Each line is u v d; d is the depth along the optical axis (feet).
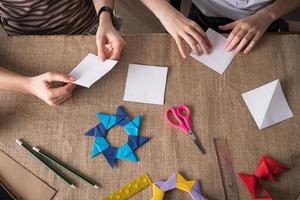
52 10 3.50
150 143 2.64
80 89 2.86
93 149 2.63
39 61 2.99
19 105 2.82
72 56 3.00
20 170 2.59
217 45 3.02
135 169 2.56
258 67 2.90
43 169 2.59
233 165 2.55
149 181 2.51
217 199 2.44
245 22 3.10
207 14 3.99
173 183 2.48
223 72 2.89
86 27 3.88
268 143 2.61
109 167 2.57
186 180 2.49
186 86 2.85
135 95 2.83
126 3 6.04
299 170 2.52
